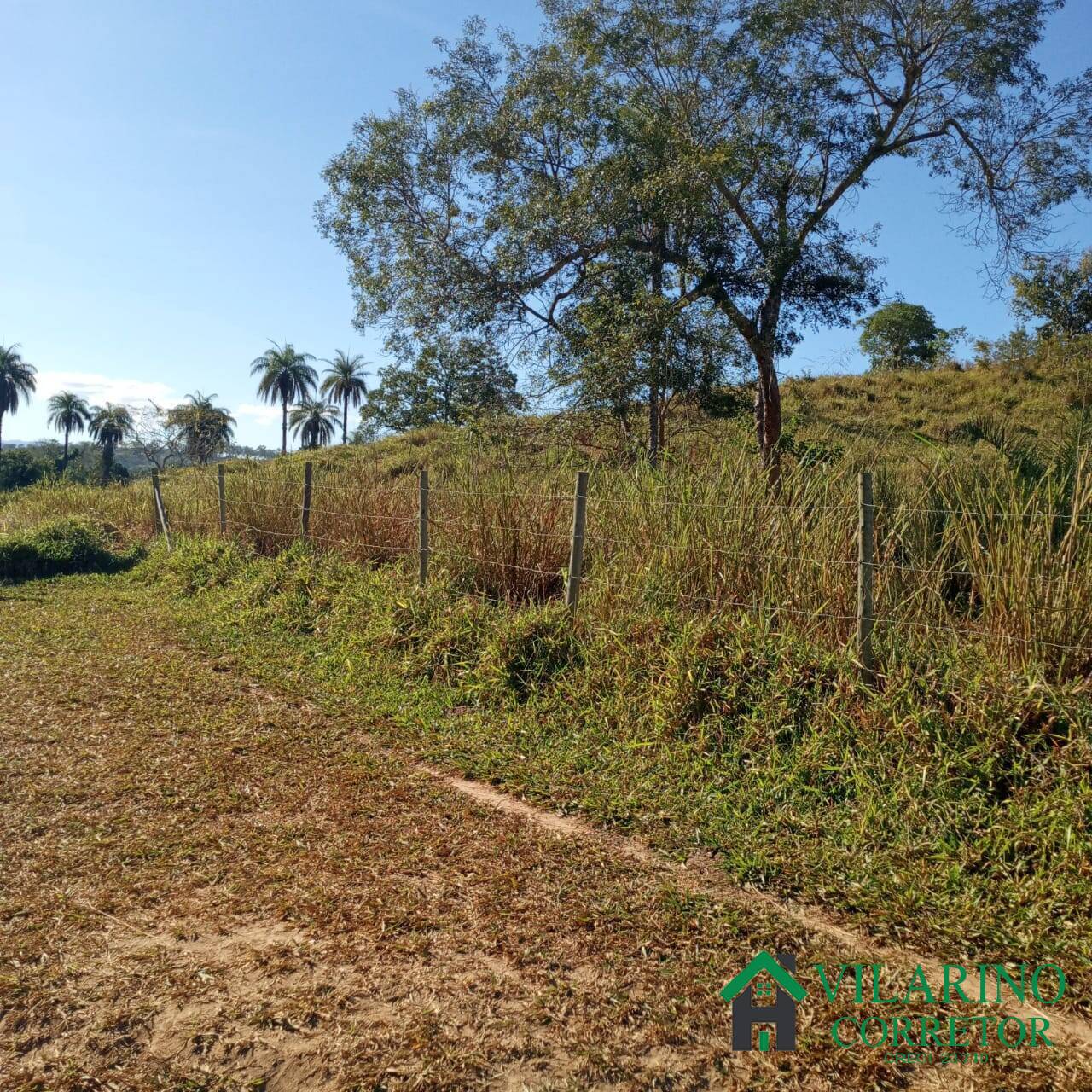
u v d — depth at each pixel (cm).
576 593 706
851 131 1516
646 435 1521
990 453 767
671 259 1500
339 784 507
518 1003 310
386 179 1627
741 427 1273
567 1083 272
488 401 1709
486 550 850
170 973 324
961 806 426
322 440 7025
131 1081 272
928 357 3634
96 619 974
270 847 427
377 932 352
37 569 1335
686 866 416
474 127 1596
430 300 1669
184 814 464
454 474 1050
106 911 368
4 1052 285
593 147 1521
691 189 1380
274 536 1214
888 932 359
